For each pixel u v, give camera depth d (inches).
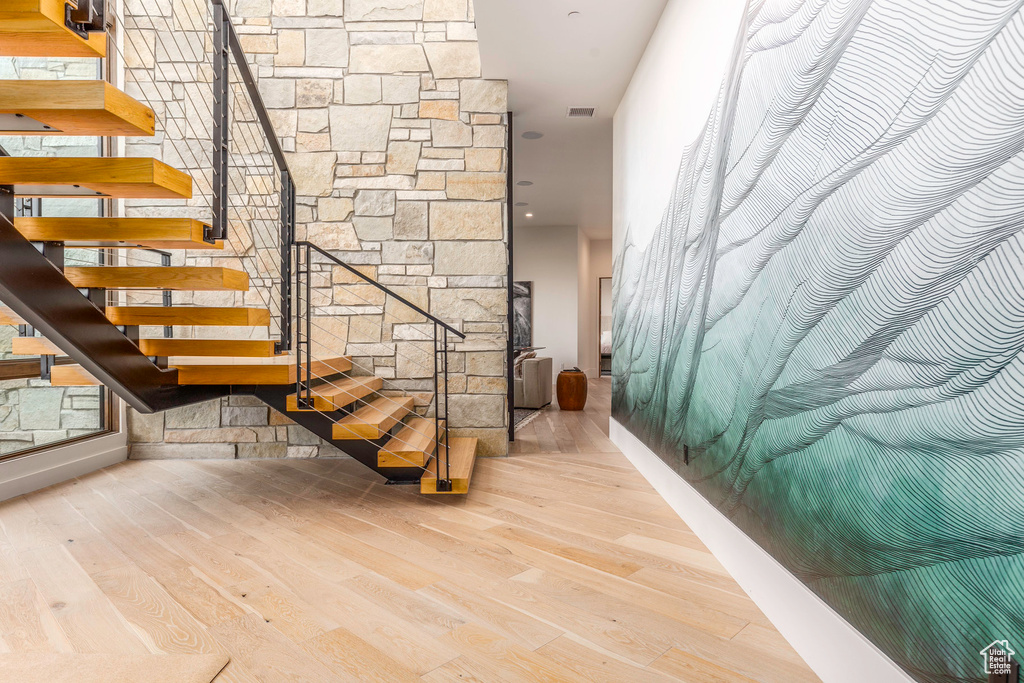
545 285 414.0
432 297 176.7
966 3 45.2
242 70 124.7
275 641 70.6
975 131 44.3
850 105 60.6
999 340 42.4
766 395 80.4
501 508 124.7
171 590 84.4
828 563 64.4
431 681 62.7
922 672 50.3
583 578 89.4
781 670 65.7
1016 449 41.2
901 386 52.9
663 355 137.5
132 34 169.8
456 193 176.4
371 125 175.8
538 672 64.5
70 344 89.0
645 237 158.2
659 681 63.1
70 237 90.8
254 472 157.2
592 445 197.2
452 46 176.6
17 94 69.7
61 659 66.2
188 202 171.5
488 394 177.2
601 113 204.1
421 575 90.1
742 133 90.1
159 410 113.5
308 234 175.0
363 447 133.6
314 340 175.6
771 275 79.3
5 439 131.5
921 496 50.5
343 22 175.9
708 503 103.3
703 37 109.7
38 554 97.7
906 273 52.1
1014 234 40.9
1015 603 41.3
